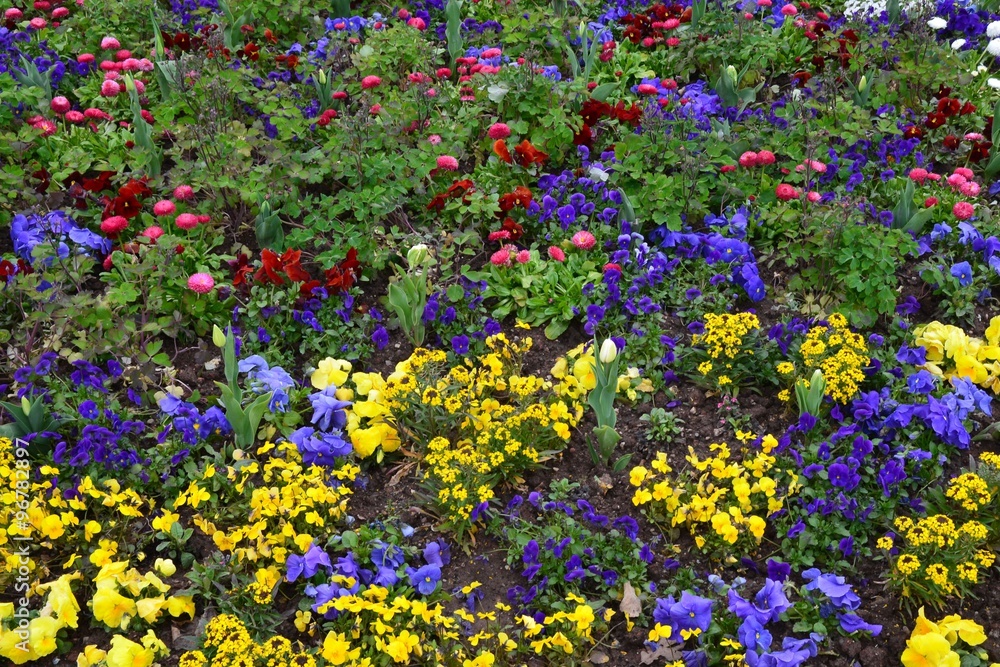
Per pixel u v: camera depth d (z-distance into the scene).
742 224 3.17
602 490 2.85
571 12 3.87
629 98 3.57
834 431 2.89
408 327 3.03
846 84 3.62
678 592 2.71
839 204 3.08
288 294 3.03
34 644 2.62
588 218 3.24
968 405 2.88
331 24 3.71
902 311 3.03
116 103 3.50
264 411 2.86
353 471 2.78
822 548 2.74
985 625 2.68
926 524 2.67
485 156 3.39
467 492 2.77
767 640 2.62
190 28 3.76
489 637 2.64
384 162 3.21
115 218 3.08
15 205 3.23
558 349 3.05
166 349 3.03
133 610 2.66
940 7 3.79
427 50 3.60
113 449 2.79
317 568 2.71
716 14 3.69
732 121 3.51
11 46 3.58
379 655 2.63
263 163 3.32
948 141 3.37
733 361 2.96
